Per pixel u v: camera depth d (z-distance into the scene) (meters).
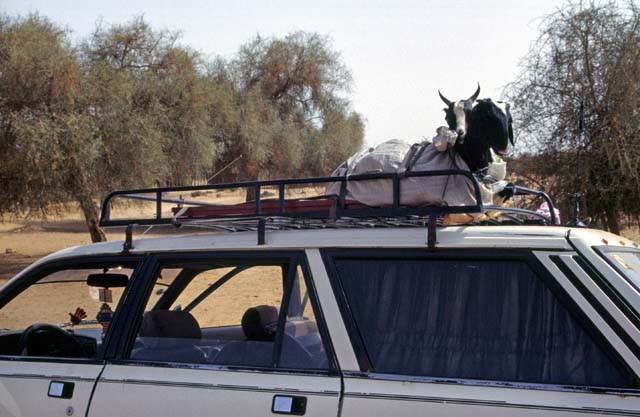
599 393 2.89
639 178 13.95
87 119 20.11
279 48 41.47
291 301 3.59
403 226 3.88
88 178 20.55
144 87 24.28
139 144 21.44
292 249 3.64
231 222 4.00
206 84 26.98
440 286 3.33
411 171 3.66
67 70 20.09
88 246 4.25
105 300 4.63
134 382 3.69
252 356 3.59
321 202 3.96
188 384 3.56
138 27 25.92
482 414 3.00
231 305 4.48
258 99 37.12
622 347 2.92
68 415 3.77
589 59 14.30
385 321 3.35
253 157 35.03
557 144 14.62
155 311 4.00
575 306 3.05
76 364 3.90
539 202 14.75
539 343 3.08
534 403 2.95
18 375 3.98
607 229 14.96
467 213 3.37
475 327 3.21
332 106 43.47
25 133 18.84
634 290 3.01
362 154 4.07
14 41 19.95
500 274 3.24
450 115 4.29
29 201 19.88
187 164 25.84
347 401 3.22
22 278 4.32
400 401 3.14
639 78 14.03
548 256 3.17
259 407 3.36
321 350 3.44
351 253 3.52
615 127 13.92
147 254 4.00
